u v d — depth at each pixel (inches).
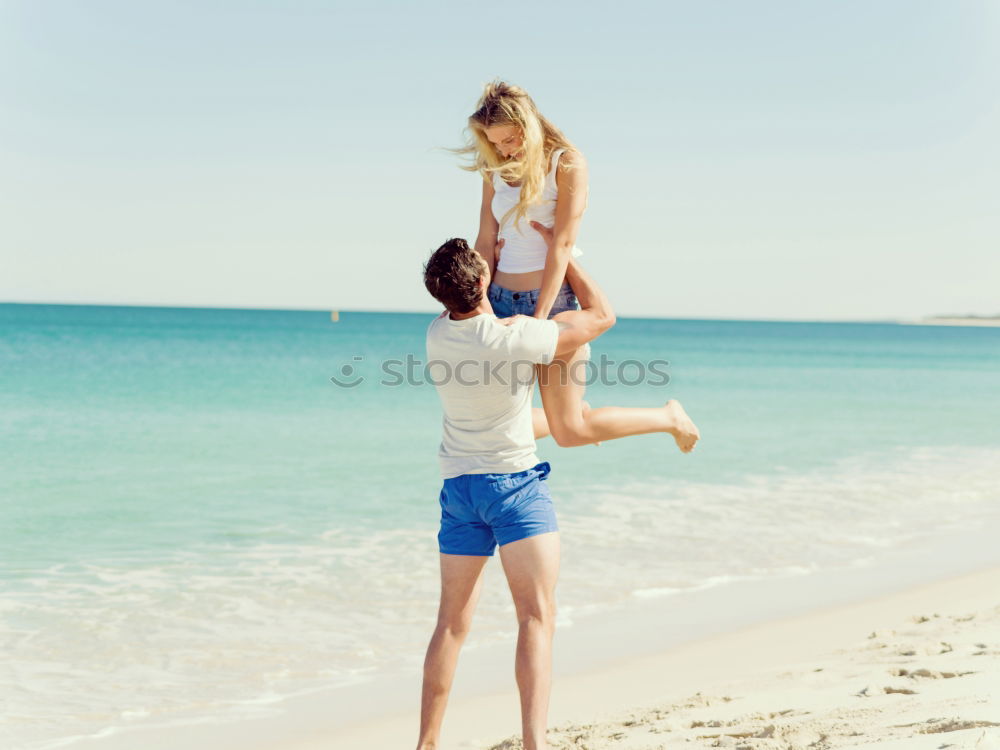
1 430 647.1
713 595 280.5
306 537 351.3
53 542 339.6
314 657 226.8
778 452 610.5
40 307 6815.9
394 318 5679.1
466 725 183.2
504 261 148.5
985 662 174.2
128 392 949.2
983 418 853.2
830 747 128.9
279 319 4977.9
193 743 177.9
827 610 262.4
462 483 134.0
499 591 281.7
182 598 271.9
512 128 138.6
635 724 163.8
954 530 379.9
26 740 178.5
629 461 557.3
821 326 7549.2
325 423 732.7
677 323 7495.1
